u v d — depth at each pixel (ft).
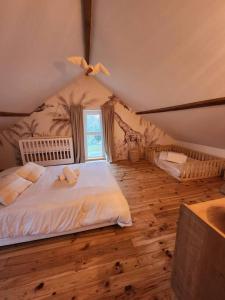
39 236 5.38
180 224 2.83
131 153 14.19
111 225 6.23
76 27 5.73
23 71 6.39
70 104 12.62
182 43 4.36
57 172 8.01
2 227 4.83
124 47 6.18
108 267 4.55
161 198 8.22
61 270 4.48
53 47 6.02
